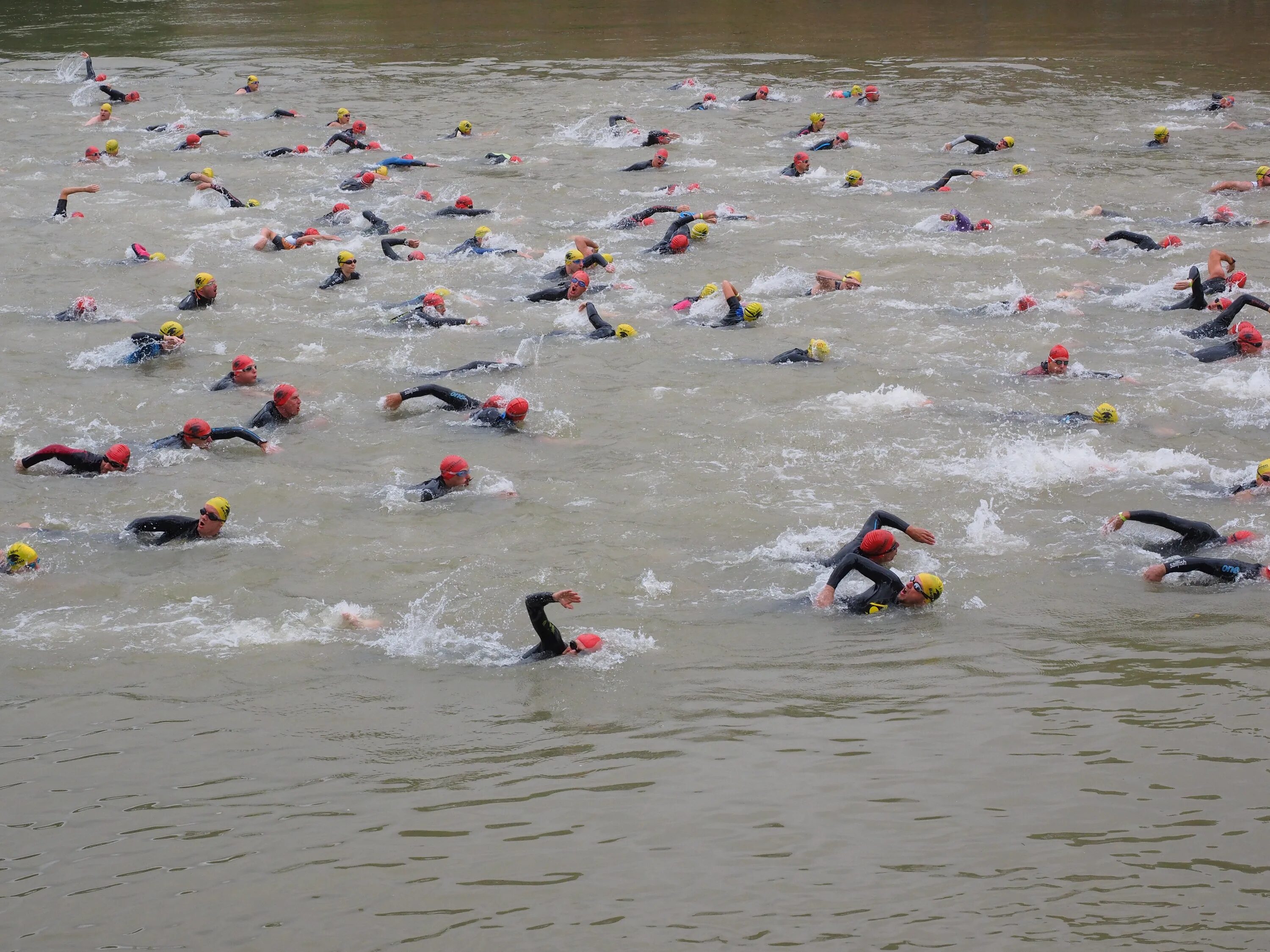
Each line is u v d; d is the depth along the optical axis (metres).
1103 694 9.62
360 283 22.09
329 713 9.75
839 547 12.62
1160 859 7.54
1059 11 54.22
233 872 7.71
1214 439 15.29
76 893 7.54
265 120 35.38
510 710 9.74
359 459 15.12
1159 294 20.80
